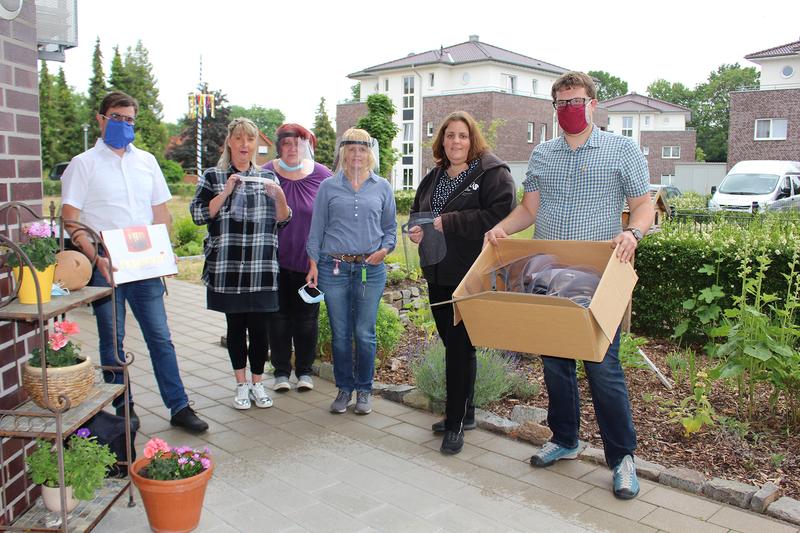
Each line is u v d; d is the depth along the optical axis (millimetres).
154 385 5262
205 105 20375
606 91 91312
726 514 3262
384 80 45844
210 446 4078
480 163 3975
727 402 4617
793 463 3707
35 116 3223
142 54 69312
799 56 31797
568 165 3602
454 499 3414
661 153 54094
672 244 6297
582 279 3246
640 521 3191
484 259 3531
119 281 3631
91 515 2973
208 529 3086
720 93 79375
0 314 2723
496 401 4793
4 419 2830
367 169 4582
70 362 2926
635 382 5117
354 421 4547
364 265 4539
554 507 3334
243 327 4738
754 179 19078
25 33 3135
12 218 3064
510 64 43344
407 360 5809
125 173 4043
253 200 4480
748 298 5875
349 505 3338
